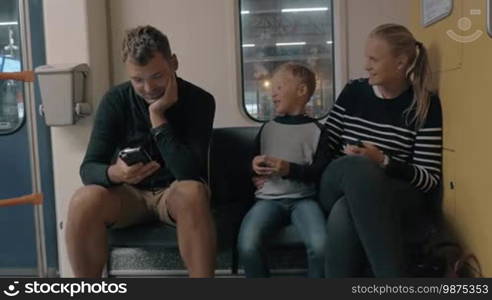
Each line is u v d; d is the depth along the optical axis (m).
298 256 1.62
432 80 1.83
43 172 2.41
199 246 1.42
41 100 2.16
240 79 2.29
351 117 1.83
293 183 1.69
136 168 1.47
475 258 1.49
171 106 1.65
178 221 1.46
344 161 1.47
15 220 2.45
